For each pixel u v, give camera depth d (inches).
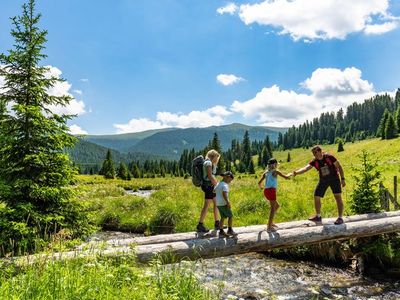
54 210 387.9
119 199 898.1
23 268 224.4
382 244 422.6
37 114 374.3
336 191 413.7
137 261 296.0
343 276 411.5
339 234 387.5
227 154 7298.2
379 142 4335.6
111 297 189.5
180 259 320.5
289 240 364.2
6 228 335.0
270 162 384.2
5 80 393.4
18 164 380.5
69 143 402.0
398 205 514.0
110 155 4411.9
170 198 885.8
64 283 191.6
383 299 343.6
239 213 707.4
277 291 364.5
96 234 692.7
